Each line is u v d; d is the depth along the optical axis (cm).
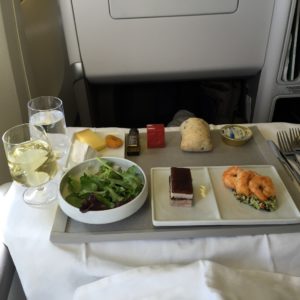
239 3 111
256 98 133
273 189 62
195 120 82
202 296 51
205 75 128
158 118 162
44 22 163
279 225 58
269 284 55
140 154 79
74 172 67
